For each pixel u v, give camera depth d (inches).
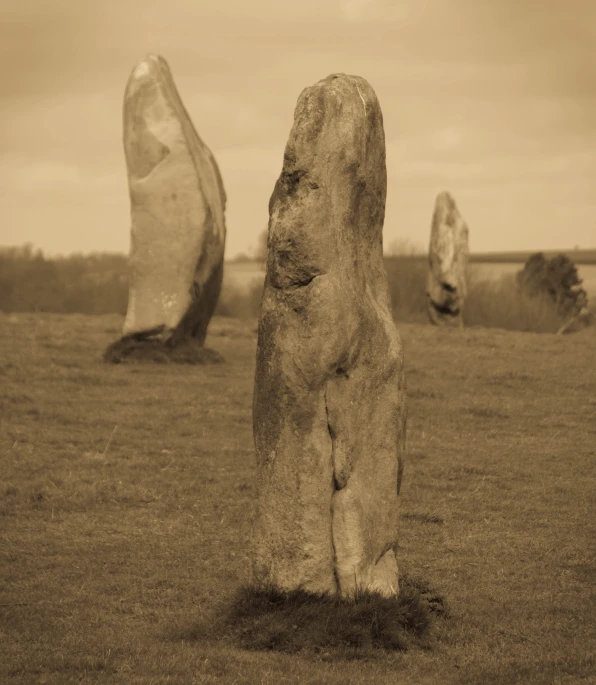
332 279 270.2
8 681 234.2
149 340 758.5
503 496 448.8
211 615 285.1
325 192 270.4
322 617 266.2
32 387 647.8
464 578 338.6
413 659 258.4
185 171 749.9
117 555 353.4
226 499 430.3
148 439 534.9
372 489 283.3
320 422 270.8
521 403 672.4
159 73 767.7
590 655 267.3
